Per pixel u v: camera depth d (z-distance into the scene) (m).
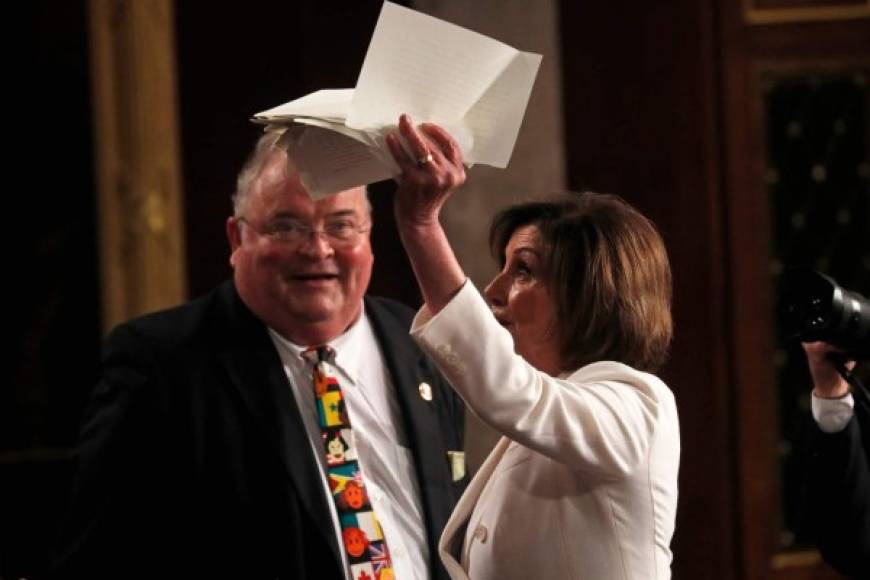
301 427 8.98
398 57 6.41
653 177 16.67
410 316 10.15
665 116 16.62
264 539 8.66
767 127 16.94
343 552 8.84
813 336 7.84
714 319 16.73
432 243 6.63
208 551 8.64
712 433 16.77
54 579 8.53
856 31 17.00
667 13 16.56
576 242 7.44
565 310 7.41
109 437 8.63
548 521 7.12
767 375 16.89
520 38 16.50
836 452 8.33
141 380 8.81
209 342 9.11
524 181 16.52
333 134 6.65
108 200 17.22
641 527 7.05
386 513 9.09
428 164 6.36
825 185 17.05
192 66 17.39
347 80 17.56
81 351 17.42
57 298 17.39
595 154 16.62
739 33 16.81
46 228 17.36
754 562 16.84
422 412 9.52
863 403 8.10
